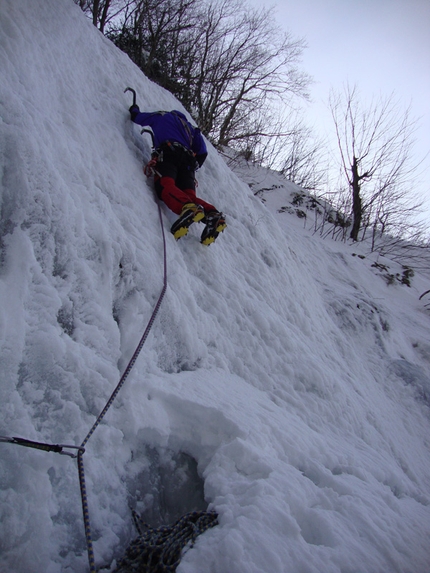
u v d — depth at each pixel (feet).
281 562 5.26
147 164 12.11
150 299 9.20
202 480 7.45
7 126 7.41
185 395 8.07
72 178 8.85
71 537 5.56
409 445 14.76
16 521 5.08
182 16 35.42
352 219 37.01
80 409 6.57
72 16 12.98
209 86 40.22
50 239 7.38
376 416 14.32
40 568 5.06
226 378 10.18
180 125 13.10
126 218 10.02
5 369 5.84
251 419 8.25
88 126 10.94
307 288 19.01
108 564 5.68
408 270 31.65
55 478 5.74
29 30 10.34
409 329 23.68
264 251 16.51
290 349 12.84
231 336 11.46
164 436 7.38
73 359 6.73
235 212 16.58
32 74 9.53
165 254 10.03
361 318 20.45
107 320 7.79
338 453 9.61
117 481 6.50
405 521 7.78
